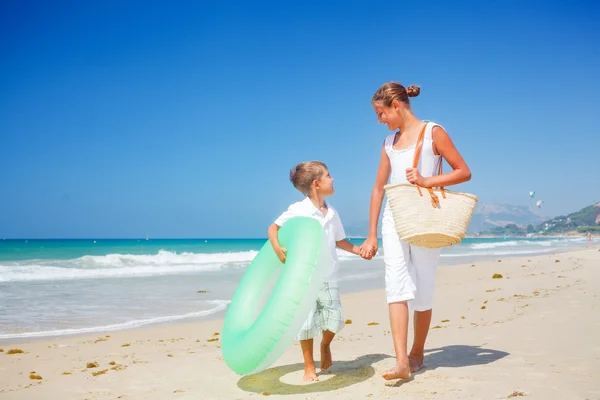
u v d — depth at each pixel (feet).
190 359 14.30
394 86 10.71
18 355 16.22
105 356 15.76
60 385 11.79
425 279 10.74
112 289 37.70
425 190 9.71
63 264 64.90
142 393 10.87
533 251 118.83
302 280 9.78
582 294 23.75
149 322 23.91
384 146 11.15
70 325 22.94
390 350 14.14
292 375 11.71
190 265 67.36
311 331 10.90
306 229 10.53
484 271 48.57
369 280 46.55
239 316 11.16
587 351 12.19
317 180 11.45
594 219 622.13
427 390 9.66
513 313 19.48
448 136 10.33
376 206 11.39
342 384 10.59
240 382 11.39
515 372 10.59
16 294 34.09
